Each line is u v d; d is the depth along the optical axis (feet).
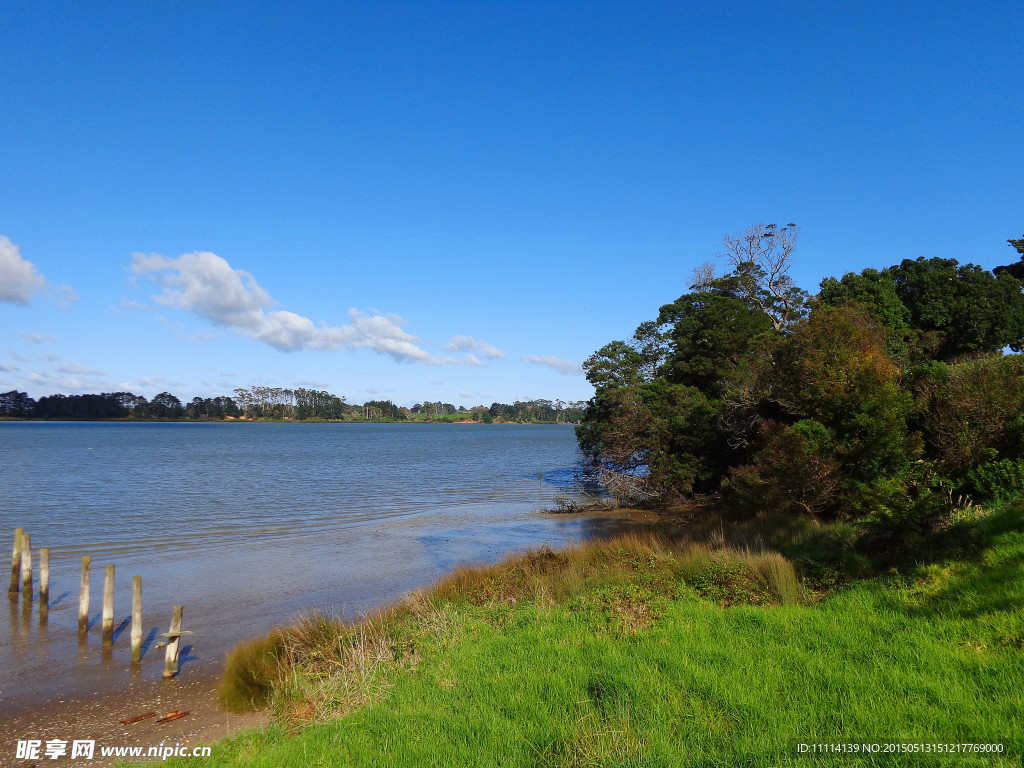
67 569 60.90
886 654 23.81
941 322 102.89
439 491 130.41
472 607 38.75
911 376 59.21
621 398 102.68
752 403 75.61
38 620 46.24
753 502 62.75
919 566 32.78
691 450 90.27
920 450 51.47
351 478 157.17
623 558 47.67
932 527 37.29
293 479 152.25
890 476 50.16
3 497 111.55
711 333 103.09
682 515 80.43
